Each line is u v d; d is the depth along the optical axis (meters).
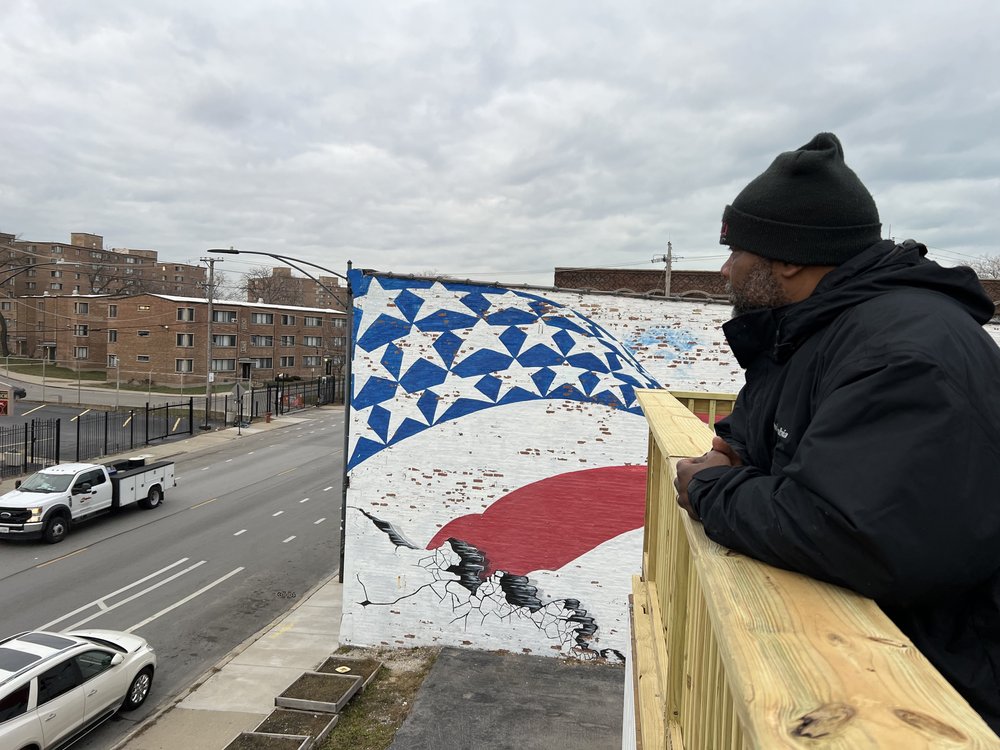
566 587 10.95
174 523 18.22
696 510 1.32
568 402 10.91
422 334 11.12
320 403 49.78
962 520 0.90
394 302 11.16
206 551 15.95
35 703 7.59
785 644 0.87
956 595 1.01
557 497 10.95
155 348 52.22
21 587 13.45
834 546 0.95
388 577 11.30
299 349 62.84
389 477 11.23
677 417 2.92
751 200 1.43
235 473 24.91
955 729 0.68
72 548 15.91
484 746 8.48
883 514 0.90
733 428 1.70
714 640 1.51
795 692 0.77
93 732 8.62
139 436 31.78
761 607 0.97
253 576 14.41
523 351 10.99
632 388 10.83
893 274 1.21
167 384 52.09
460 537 11.14
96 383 52.38
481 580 11.11
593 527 10.90
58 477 17.14
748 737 0.75
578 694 9.85
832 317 1.25
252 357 57.50
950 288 1.18
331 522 18.56
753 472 1.25
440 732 8.77
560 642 10.96
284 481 23.66
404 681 10.12
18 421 33.81
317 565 15.14
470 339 11.06
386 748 8.38
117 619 12.10
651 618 3.47
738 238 1.46
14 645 8.24
